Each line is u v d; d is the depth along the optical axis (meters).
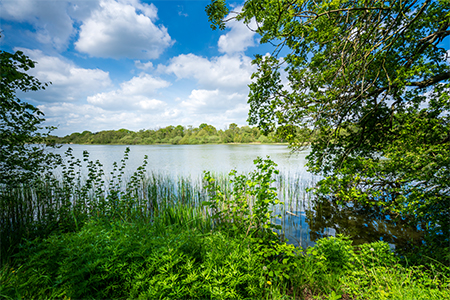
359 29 3.31
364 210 6.66
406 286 2.50
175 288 2.19
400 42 4.38
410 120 4.99
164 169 15.98
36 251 2.93
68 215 5.11
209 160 22.73
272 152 35.31
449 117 4.60
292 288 2.84
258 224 4.10
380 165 5.06
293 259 3.22
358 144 5.36
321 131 5.61
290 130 5.51
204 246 3.04
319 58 4.28
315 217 6.14
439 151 3.72
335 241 3.47
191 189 8.48
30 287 2.30
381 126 5.18
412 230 5.11
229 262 2.56
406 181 4.24
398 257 3.38
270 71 4.96
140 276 2.34
